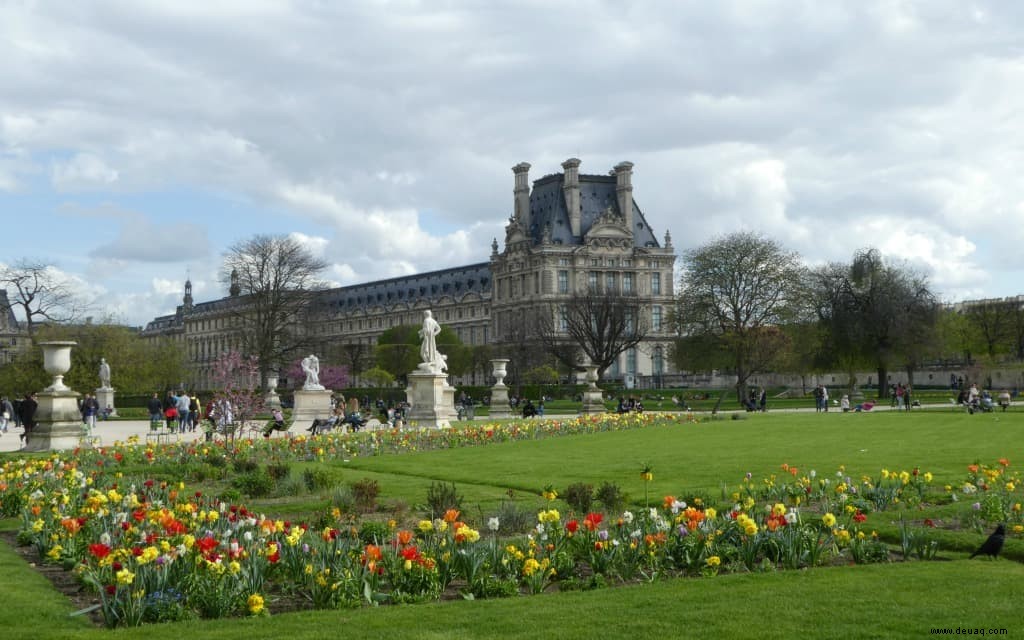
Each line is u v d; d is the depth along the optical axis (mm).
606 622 14031
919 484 25812
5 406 76188
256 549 16875
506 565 17156
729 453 41156
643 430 58438
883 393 124125
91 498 21078
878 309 119375
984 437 47531
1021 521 21953
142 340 133000
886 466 34562
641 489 29844
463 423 72688
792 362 126062
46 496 25031
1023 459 36250
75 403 48844
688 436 52156
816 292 130750
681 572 18031
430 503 24844
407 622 14180
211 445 41625
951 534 20641
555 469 36281
